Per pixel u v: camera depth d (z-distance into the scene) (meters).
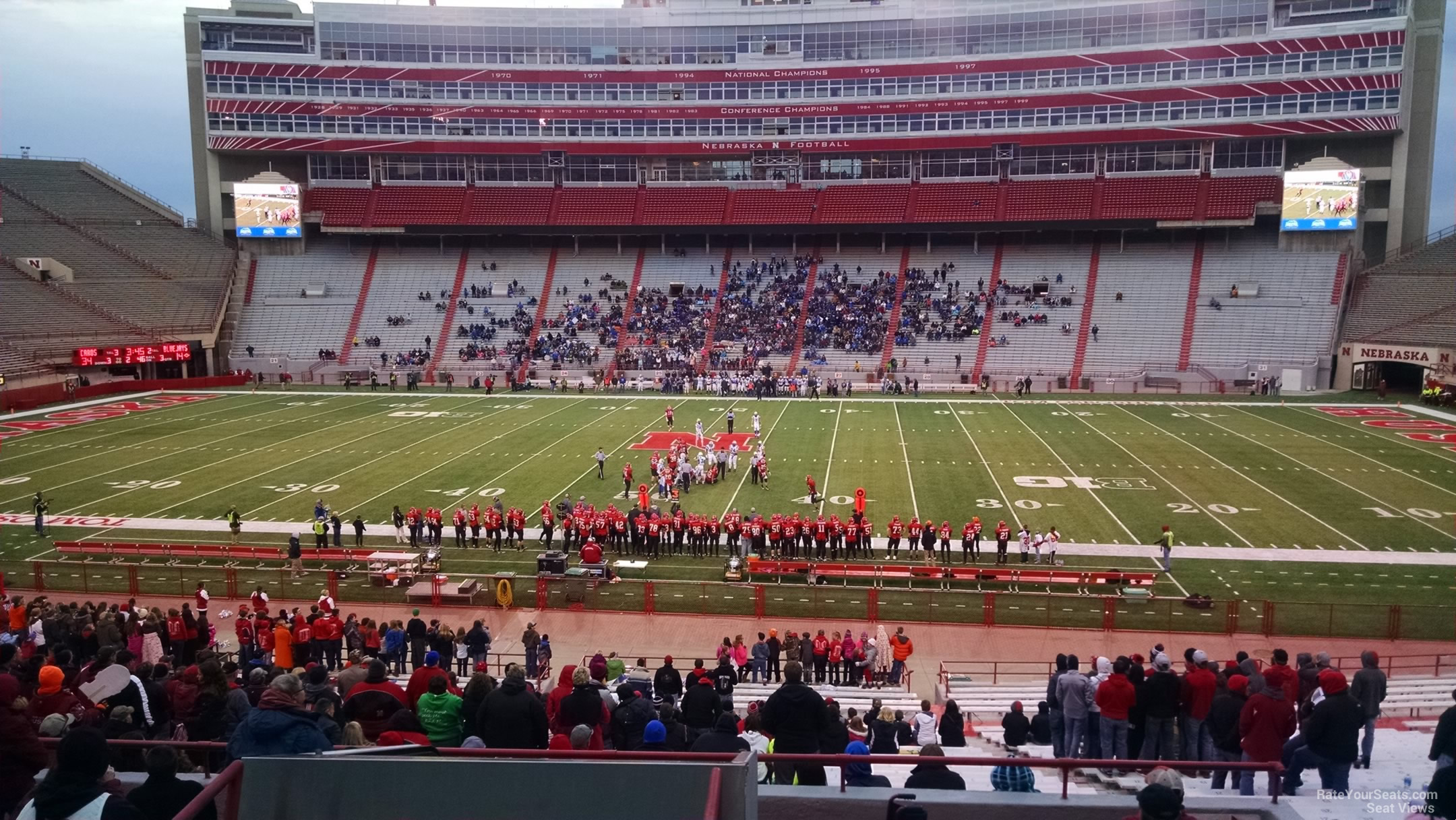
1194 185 70.88
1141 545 29.72
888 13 74.88
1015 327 68.06
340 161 79.69
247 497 35.91
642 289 75.06
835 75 75.44
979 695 19.34
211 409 57.00
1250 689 11.16
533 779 4.69
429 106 77.19
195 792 6.49
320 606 21.48
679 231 75.69
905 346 67.75
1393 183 68.94
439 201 78.25
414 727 8.95
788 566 27.31
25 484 38.12
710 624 24.42
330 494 36.28
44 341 61.47
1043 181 74.25
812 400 60.62
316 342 72.12
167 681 13.12
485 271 77.12
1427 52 68.00
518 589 26.94
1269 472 38.88
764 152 77.38
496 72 77.19
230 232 80.31
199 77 78.25
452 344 71.31
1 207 74.00
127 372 68.50
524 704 8.64
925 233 75.50
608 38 77.62
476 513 30.86
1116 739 11.26
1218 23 69.88
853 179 77.75
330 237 80.00
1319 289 65.25
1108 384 63.59
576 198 78.19
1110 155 73.75
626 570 28.61
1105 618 23.70
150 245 75.75
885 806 6.62
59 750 5.80
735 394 63.25
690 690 12.35
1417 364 57.56
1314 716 9.37
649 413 55.06
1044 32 72.94
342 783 4.71
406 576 27.44
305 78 76.81
